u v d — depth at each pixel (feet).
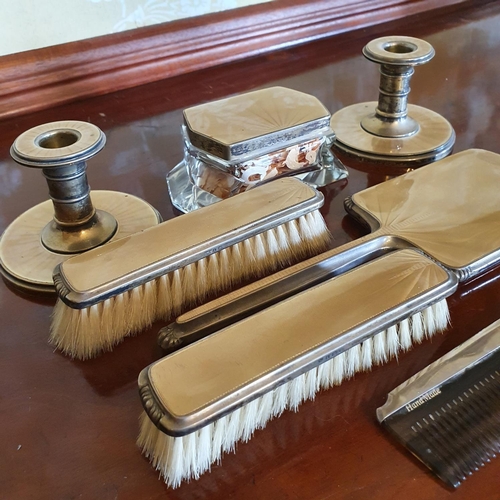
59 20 2.16
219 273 1.36
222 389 0.93
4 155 1.92
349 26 2.78
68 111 2.18
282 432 1.03
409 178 1.58
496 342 1.14
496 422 1.01
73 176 1.32
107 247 1.28
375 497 0.92
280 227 1.41
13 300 1.34
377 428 1.03
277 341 1.02
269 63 2.53
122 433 1.04
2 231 1.55
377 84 2.32
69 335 1.20
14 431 1.05
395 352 1.19
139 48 2.30
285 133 1.52
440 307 1.22
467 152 1.69
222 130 1.51
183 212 1.59
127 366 1.18
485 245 1.32
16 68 2.08
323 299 1.11
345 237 1.51
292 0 2.61
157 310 1.30
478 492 0.92
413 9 2.94
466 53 2.58
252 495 0.93
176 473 0.94
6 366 1.18
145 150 1.93
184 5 2.39
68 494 0.94
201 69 2.46
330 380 1.12
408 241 1.35
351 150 1.82
